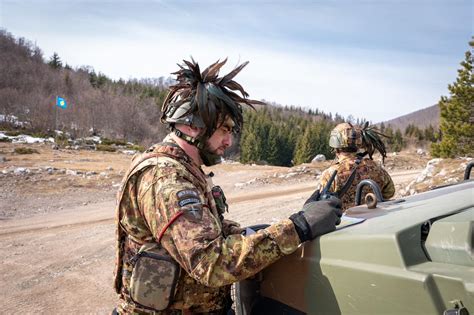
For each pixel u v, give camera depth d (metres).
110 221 10.28
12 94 61.56
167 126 1.92
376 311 1.31
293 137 86.75
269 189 15.72
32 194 15.16
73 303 4.77
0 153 28.36
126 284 1.77
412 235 1.33
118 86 112.69
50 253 7.19
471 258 1.20
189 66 1.82
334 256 1.47
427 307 1.18
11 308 4.69
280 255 1.56
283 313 1.69
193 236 1.56
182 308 1.75
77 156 29.34
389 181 3.67
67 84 96.81
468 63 28.19
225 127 1.85
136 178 1.75
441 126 29.33
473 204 1.53
